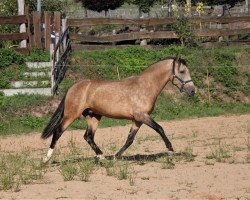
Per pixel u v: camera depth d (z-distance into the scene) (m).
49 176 12.33
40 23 25.33
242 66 27.20
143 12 40.75
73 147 15.77
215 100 25.08
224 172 12.24
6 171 12.52
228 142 16.41
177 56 13.55
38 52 24.88
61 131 13.56
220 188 10.78
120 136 18.56
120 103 13.26
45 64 24.02
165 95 24.25
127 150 15.60
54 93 22.38
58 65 22.97
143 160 13.78
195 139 17.28
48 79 23.27
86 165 12.62
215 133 18.55
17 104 21.33
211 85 25.64
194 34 28.88
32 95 22.27
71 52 25.62
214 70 26.28
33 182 11.70
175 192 10.52
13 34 24.56
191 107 24.16
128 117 13.35
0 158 14.33
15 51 24.09
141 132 19.23
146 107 13.28
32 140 18.34
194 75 25.72
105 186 11.15
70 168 12.41
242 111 24.31
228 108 24.64
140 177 11.89
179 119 22.53
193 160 13.69
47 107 21.58
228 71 26.41
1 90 22.27
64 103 13.56
